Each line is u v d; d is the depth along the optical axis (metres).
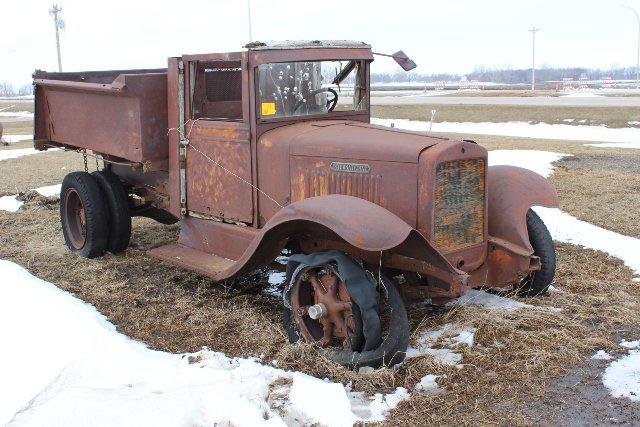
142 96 5.96
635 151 15.99
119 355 4.19
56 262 6.84
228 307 5.45
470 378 4.12
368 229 4.02
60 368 4.05
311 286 4.59
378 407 3.81
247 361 4.39
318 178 4.95
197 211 6.00
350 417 3.64
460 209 4.76
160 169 6.20
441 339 4.66
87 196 6.80
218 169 5.70
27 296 5.28
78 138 7.01
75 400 3.56
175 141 6.05
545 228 5.43
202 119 5.82
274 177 5.24
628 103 31.48
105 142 6.57
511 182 5.39
